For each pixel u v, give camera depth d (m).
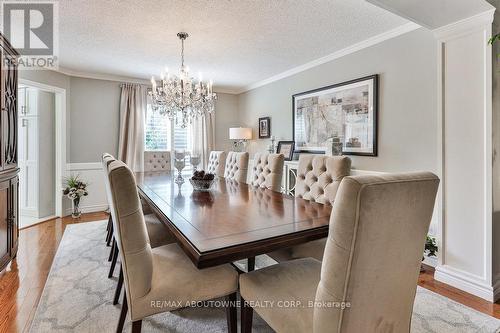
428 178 1.00
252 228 1.38
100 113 4.75
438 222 2.40
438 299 2.09
